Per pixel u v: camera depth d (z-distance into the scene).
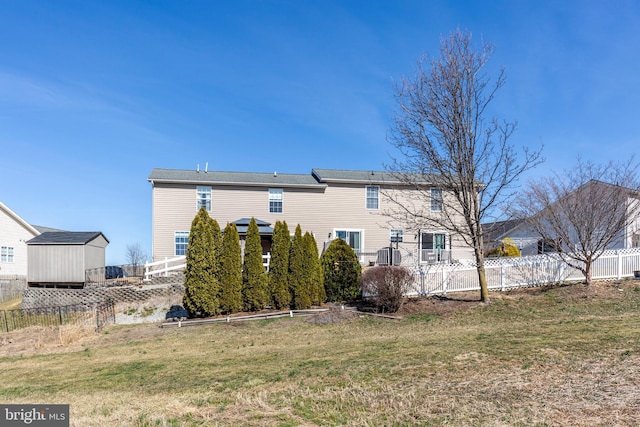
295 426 5.11
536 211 20.42
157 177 24.28
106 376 9.47
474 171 15.08
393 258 20.47
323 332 13.20
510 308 14.18
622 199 16.39
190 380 8.30
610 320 11.23
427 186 16.67
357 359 8.78
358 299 17.25
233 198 24.95
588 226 15.79
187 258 16.39
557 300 14.51
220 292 16.42
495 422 4.86
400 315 14.65
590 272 16.00
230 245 16.70
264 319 15.59
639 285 15.13
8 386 9.17
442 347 9.25
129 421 5.66
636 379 6.05
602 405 5.19
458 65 15.03
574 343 8.52
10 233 31.34
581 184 16.69
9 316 18.75
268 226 24.33
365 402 5.83
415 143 15.69
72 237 24.02
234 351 11.20
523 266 16.80
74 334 14.98
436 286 16.92
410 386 6.45
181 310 18.12
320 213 25.69
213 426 5.23
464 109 15.06
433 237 25.78
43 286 23.39
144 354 11.73
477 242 15.39
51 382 9.32
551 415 4.98
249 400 6.26
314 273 16.86
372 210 26.08
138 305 18.84
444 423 4.92
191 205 24.48
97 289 20.27
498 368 7.11
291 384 7.14
